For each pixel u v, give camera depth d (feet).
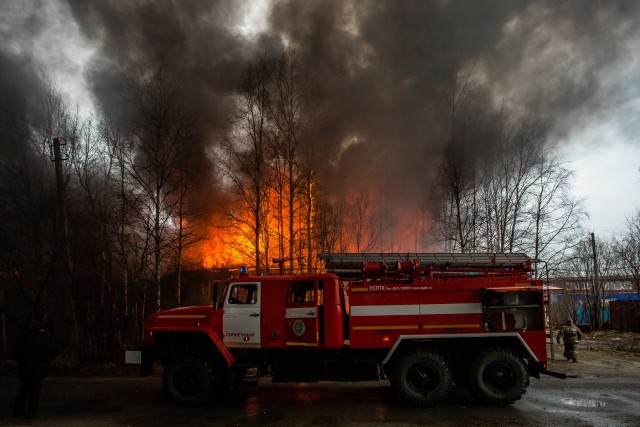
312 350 29.91
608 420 24.09
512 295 29.32
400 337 28.84
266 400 30.48
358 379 28.86
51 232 52.90
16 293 56.75
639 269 89.97
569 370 40.91
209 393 28.66
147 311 61.87
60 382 37.63
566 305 114.42
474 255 30.78
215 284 31.27
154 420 25.32
